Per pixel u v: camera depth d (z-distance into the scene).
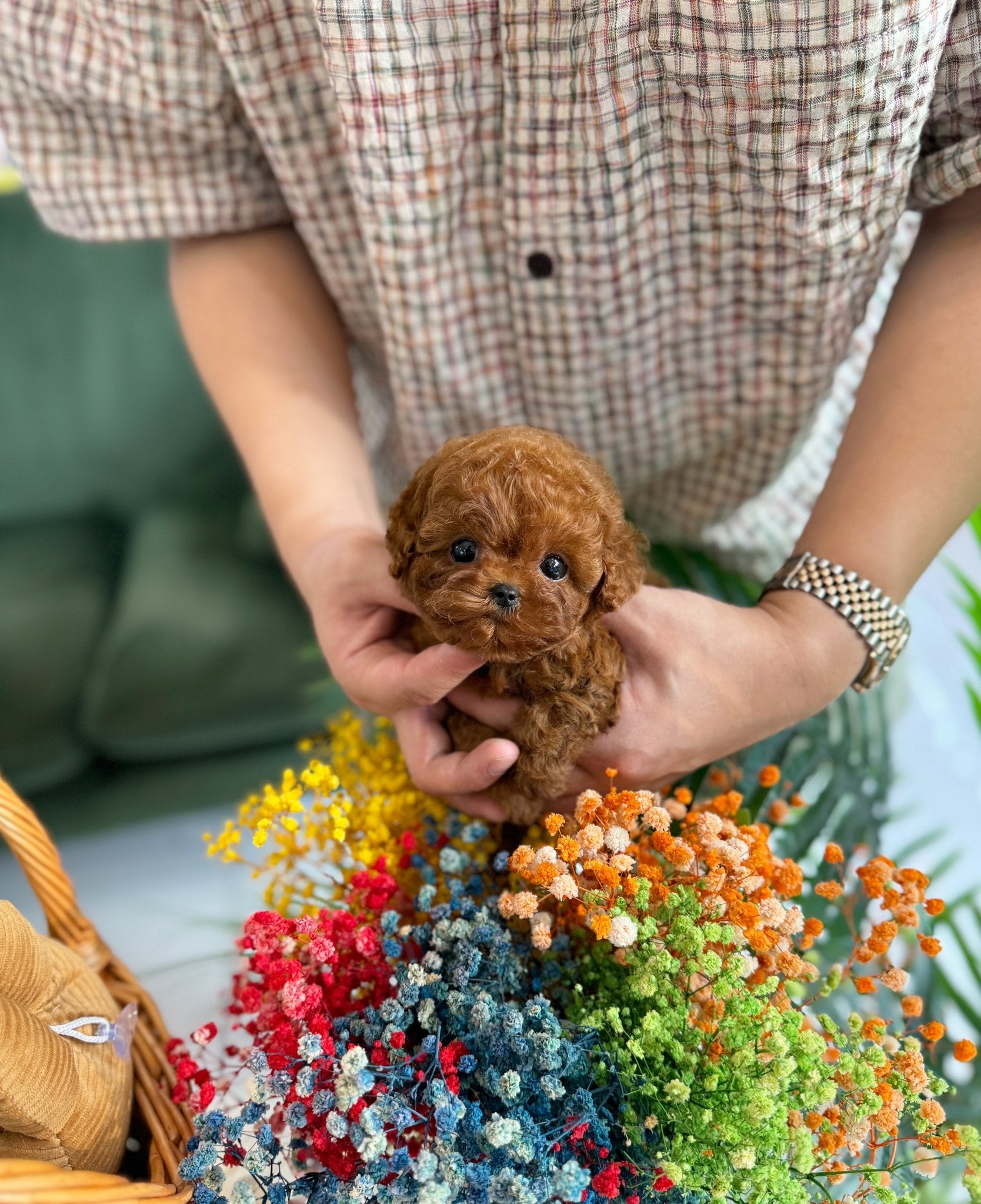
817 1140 0.62
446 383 0.97
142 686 1.69
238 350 0.98
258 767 1.79
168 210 0.97
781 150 0.75
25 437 1.90
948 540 0.81
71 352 1.90
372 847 0.76
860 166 0.76
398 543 0.66
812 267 0.83
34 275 1.88
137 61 0.88
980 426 0.76
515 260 0.88
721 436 1.01
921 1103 0.60
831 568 0.79
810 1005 0.87
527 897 0.62
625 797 0.65
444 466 0.63
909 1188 0.61
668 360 0.95
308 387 0.97
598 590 0.65
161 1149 0.64
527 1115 0.58
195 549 1.89
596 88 0.76
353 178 0.85
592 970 0.68
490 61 0.79
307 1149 0.65
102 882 1.79
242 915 1.70
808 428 1.00
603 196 0.82
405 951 0.71
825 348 0.91
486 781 0.70
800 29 0.68
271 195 1.00
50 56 0.89
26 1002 0.63
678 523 1.14
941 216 0.84
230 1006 0.75
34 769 1.68
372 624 0.79
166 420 1.95
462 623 0.60
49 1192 0.49
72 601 1.81
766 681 0.77
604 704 0.71
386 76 0.78
